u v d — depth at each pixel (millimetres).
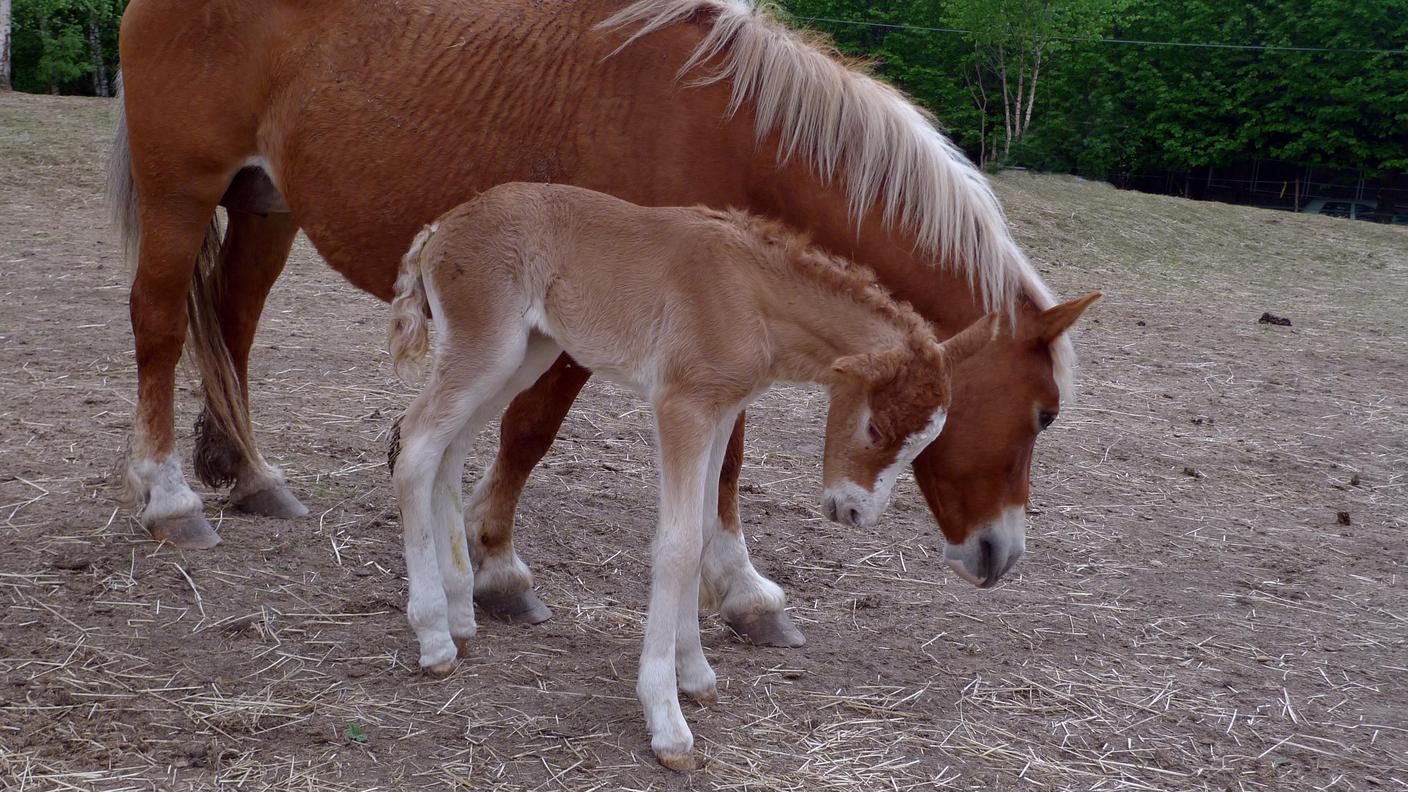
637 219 3215
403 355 3400
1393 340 11430
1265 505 6000
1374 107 28375
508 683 3471
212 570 4090
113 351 7047
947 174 3627
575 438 6125
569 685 3488
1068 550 5102
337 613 3861
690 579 3080
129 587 3902
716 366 3076
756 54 3719
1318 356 10289
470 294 3287
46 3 27078
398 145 3955
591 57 3873
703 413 3100
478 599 3955
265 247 4684
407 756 3023
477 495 3996
